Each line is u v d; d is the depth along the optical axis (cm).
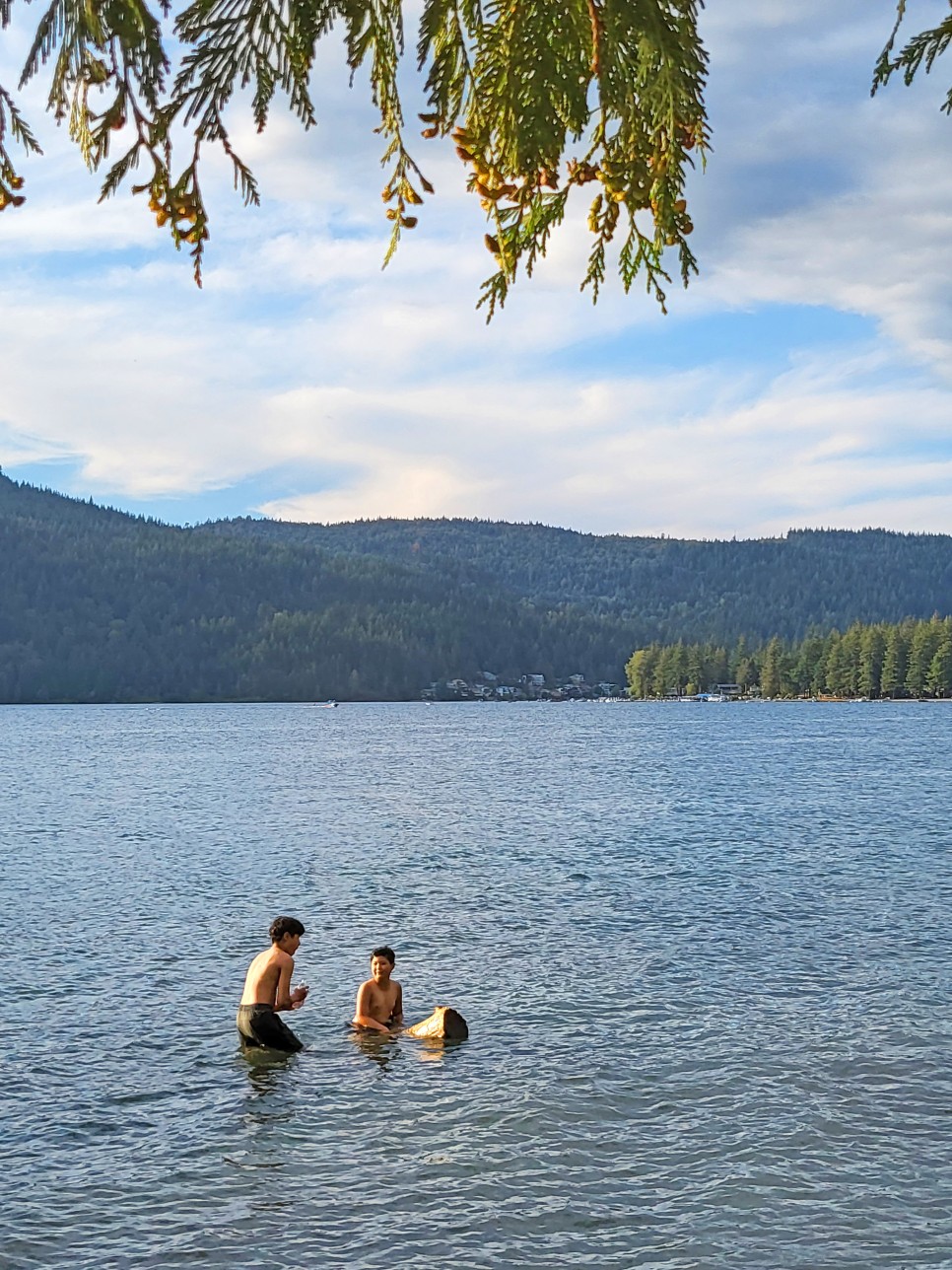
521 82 256
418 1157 1320
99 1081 1584
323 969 2219
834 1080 1547
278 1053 1698
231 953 2369
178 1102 1500
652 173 264
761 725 16850
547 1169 1280
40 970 2217
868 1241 1115
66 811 5594
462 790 6769
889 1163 1288
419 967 2225
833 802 5838
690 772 8044
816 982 2075
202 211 257
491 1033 1783
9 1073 1612
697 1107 1455
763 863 3666
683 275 271
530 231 271
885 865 3591
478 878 3400
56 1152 1341
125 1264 1083
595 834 4538
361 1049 1714
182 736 14462
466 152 262
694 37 258
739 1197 1209
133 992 2055
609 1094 1507
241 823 5031
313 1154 1331
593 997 1989
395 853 4000
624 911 2817
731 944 2416
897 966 2188
